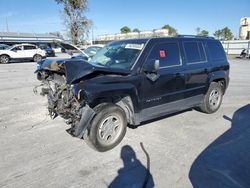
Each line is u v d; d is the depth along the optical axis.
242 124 5.11
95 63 4.59
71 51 8.26
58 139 4.21
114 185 2.94
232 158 3.62
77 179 3.05
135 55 4.21
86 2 29.72
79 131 3.51
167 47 4.58
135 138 4.30
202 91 5.39
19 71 14.49
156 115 4.48
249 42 33.16
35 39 48.88
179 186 2.94
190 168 3.34
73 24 29.77
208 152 3.81
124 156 3.66
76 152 3.75
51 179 3.04
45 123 4.98
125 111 4.16
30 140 4.15
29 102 6.63
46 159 3.52
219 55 5.81
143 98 4.12
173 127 4.86
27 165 3.34
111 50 4.82
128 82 3.85
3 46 22.69
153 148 3.93
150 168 3.33
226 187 2.92
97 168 3.31
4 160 3.46
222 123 5.15
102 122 3.70
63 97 3.89
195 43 5.23
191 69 4.93
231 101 7.18
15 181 2.98
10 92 7.97
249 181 3.05
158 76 4.27
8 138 4.21
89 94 3.38
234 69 17.02
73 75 3.54
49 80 4.43
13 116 5.39
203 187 2.92
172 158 3.61
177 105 4.85
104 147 3.78
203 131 4.68
